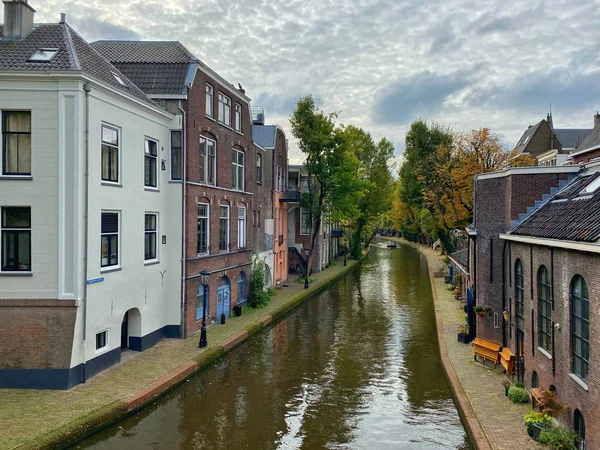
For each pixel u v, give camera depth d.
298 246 42.28
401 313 27.84
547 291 12.03
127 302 16.33
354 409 13.83
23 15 14.95
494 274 16.75
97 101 14.35
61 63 13.84
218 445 11.46
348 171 37.91
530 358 13.26
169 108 18.91
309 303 31.14
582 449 9.63
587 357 9.51
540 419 10.92
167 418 12.94
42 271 13.48
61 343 13.39
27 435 10.29
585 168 14.81
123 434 11.88
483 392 14.02
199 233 20.55
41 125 13.48
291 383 15.92
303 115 35.66
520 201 15.30
